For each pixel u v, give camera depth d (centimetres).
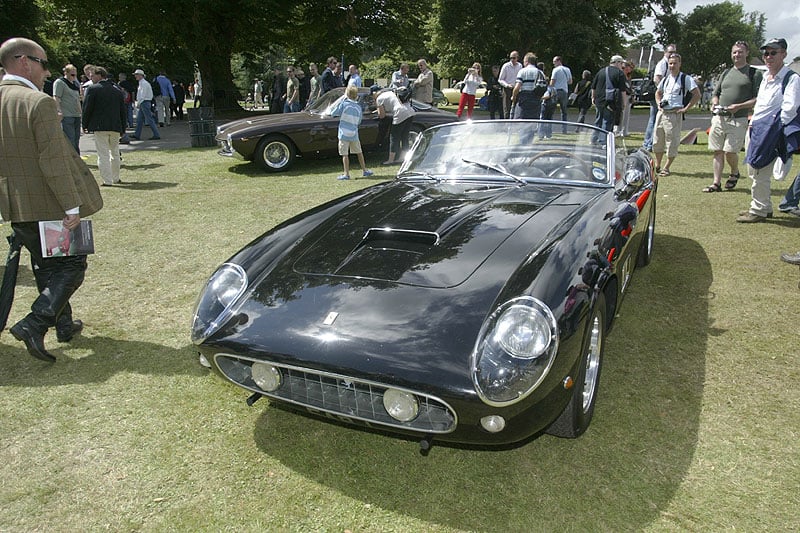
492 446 236
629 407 275
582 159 362
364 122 991
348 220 306
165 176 920
